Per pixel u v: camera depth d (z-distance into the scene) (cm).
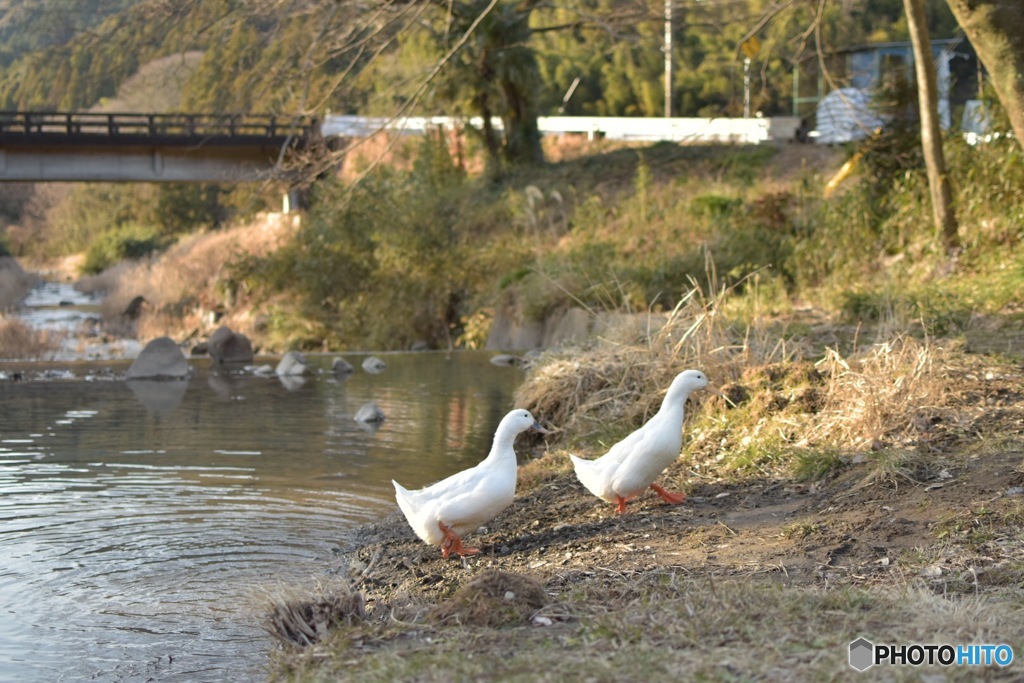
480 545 720
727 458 847
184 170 3997
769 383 959
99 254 6066
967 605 490
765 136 3606
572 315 1950
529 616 517
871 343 1162
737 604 505
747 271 1895
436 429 1182
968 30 1162
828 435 830
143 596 657
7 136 3769
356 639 509
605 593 551
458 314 2880
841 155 2844
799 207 2356
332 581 677
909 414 816
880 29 4797
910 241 1739
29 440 1137
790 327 1312
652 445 723
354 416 1277
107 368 1848
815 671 418
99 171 3953
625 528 709
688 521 707
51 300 4756
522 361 1730
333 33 1819
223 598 652
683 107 6025
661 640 465
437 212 3094
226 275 3659
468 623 515
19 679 538
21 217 8512
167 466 1003
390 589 648
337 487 920
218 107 2345
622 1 2797
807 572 570
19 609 637
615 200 3027
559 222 3025
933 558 572
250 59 2045
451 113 3356
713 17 2992
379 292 3014
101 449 1087
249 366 1905
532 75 3406
